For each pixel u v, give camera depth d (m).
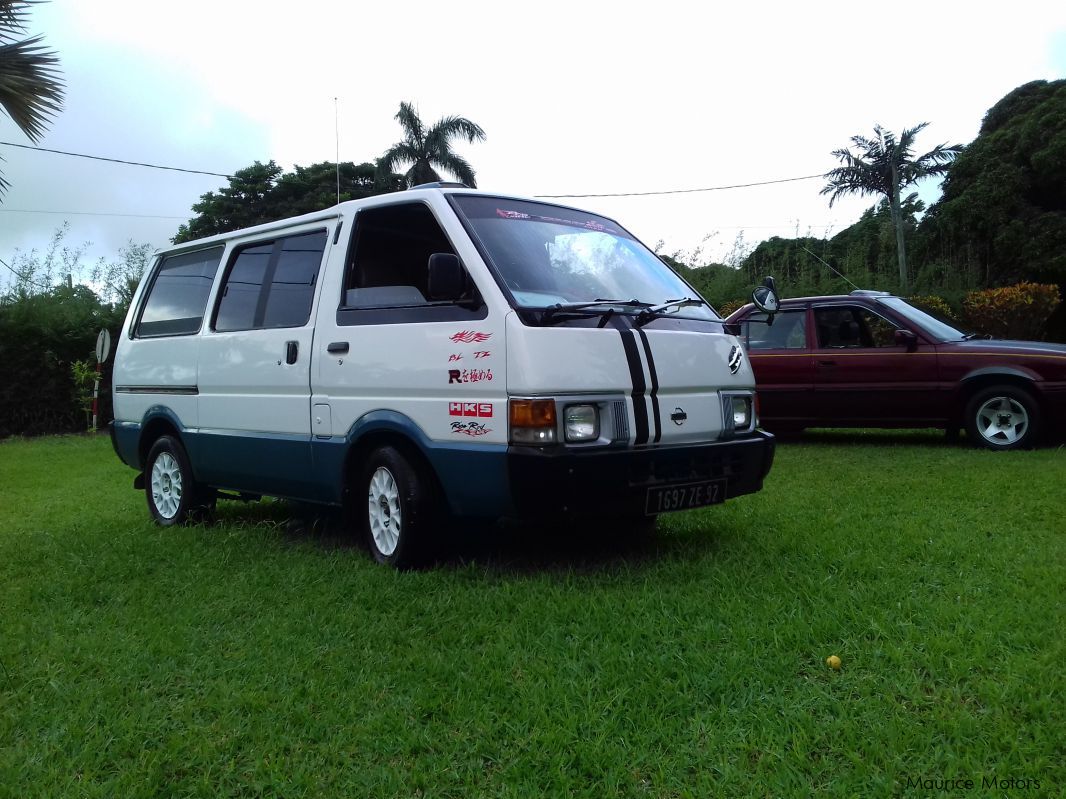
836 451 9.35
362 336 5.09
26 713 3.29
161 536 6.20
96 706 3.33
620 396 4.49
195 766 2.88
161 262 7.39
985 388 8.93
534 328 4.36
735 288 19.91
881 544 4.97
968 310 17.19
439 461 4.65
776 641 3.58
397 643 3.85
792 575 4.48
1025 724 2.85
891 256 26.31
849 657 3.44
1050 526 5.31
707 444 4.81
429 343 4.72
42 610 4.57
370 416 5.02
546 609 4.12
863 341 9.74
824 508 6.13
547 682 3.33
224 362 6.14
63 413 17.98
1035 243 21.44
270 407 5.76
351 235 5.39
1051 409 8.59
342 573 4.99
